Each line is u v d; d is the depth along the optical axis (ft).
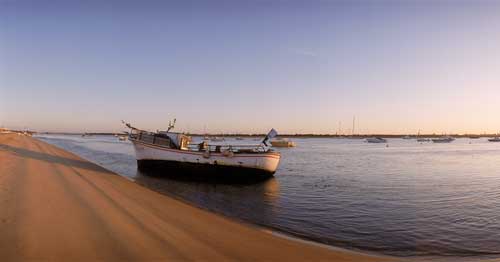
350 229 38.45
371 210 48.42
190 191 64.54
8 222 25.96
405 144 438.40
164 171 81.56
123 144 313.32
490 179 84.28
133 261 20.25
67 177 53.16
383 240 34.53
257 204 52.49
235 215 44.50
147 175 83.87
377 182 77.46
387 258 27.14
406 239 34.96
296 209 48.98
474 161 145.48
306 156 178.09
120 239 23.95
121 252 21.56
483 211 48.06
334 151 239.30
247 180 77.10
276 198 57.67
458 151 244.22
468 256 30.09
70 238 23.38
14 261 19.13
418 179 83.41
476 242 34.24
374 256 27.91
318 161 141.59
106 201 36.40
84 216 29.07
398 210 48.49
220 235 27.81
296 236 34.99
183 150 78.74
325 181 78.89
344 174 93.40
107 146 264.72
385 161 143.23
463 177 88.17
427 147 331.16
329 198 57.52
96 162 114.62
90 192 40.98
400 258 28.94
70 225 26.22
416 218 43.91
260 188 68.90
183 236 26.20
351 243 33.30
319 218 43.60
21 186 41.16
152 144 82.74
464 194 62.03
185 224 30.37
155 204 39.09
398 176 89.45
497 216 45.19
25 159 76.54
